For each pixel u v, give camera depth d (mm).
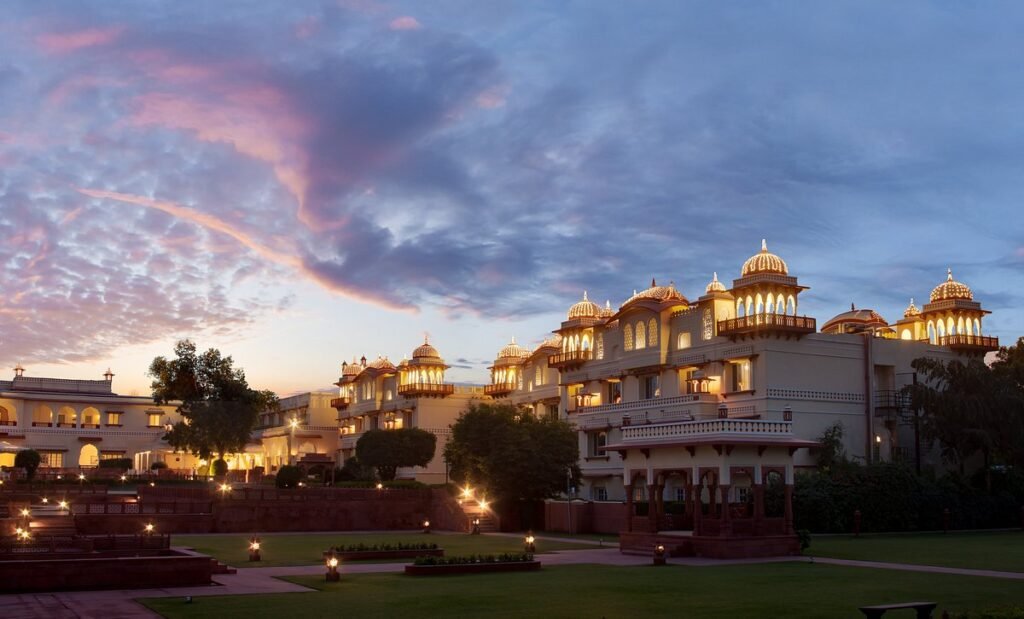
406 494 66750
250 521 60969
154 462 107312
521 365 98250
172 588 27938
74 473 85000
